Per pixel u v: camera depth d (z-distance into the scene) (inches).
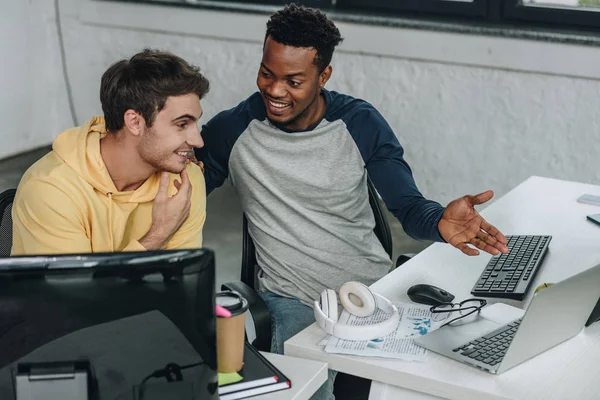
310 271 86.6
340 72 171.3
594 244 87.4
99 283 49.3
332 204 87.3
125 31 192.2
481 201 75.2
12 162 199.0
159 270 49.8
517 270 79.4
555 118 155.5
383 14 168.7
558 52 150.2
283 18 80.4
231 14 177.9
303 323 82.8
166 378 52.4
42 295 49.0
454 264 82.5
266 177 86.7
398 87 166.9
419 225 80.7
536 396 59.8
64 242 70.1
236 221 168.7
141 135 70.4
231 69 183.3
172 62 69.6
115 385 51.8
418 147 169.0
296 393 60.2
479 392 60.4
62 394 50.9
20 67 198.4
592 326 70.8
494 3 158.1
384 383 64.8
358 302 71.1
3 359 50.2
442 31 157.9
